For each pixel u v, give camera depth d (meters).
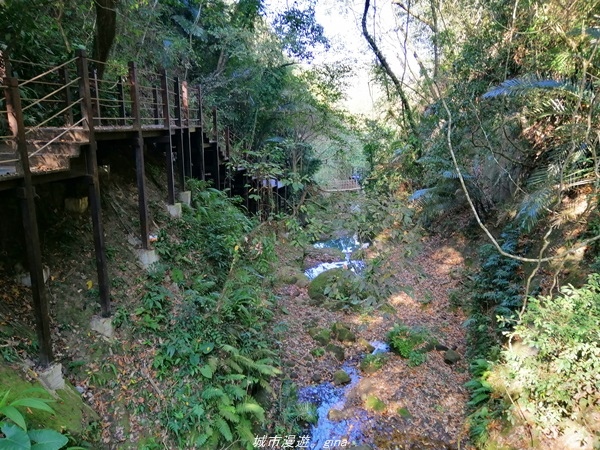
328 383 6.07
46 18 6.06
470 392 5.60
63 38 6.48
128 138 5.52
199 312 5.67
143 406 4.14
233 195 12.28
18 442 2.49
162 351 4.78
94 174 4.33
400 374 6.20
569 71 5.88
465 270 9.09
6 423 2.62
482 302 7.03
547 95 6.39
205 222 7.97
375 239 6.20
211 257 7.12
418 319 7.73
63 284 4.79
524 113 7.65
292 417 5.18
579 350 4.13
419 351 6.66
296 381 6.00
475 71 8.21
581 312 4.13
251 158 13.94
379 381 6.05
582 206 6.29
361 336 7.45
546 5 6.35
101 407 4.00
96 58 6.66
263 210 11.24
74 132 4.23
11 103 3.19
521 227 6.78
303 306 8.48
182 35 13.80
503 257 7.04
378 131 13.35
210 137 10.59
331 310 8.35
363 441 4.95
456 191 10.58
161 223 6.95
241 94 15.87
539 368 4.40
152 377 4.49
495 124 8.03
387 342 7.15
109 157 7.02
